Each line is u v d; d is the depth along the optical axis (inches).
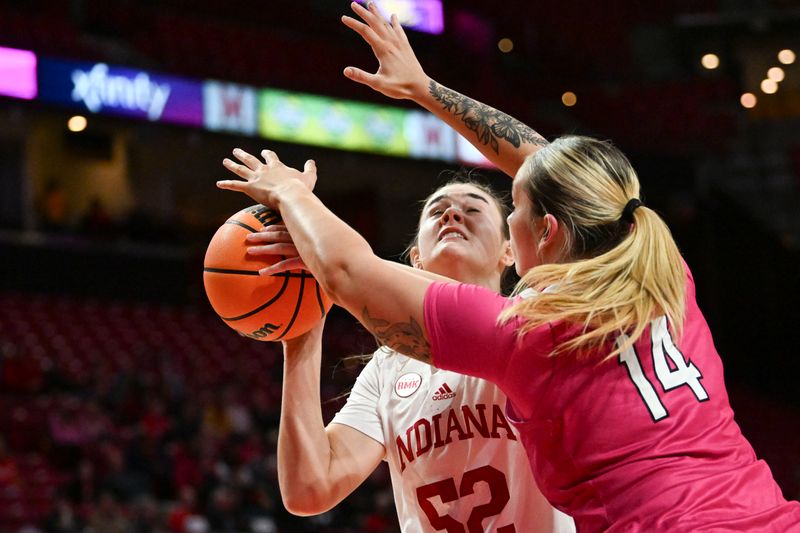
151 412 589.9
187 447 558.9
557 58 1091.3
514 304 94.0
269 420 652.7
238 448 581.0
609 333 94.8
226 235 116.4
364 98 855.1
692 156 1069.1
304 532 527.5
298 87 823.7
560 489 95.8
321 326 131.4
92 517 459.8
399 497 133.8
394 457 133.0
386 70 128.1
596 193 100.7
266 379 743.7
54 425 549.0
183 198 987.9
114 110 733.9
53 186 892.6
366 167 970.7
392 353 139.3
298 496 126.4
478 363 95.2
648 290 95.2
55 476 517.7
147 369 696.4
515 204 107.0
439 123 885.8
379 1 982.4
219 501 500.1
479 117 129.1
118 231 884.6
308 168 117.6
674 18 1143.6
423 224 143.3
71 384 611.2
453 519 125.3
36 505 487.8
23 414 556.7
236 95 793.6
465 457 125.3
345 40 982.4
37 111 701.3
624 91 1087.0
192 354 757.9
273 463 564.1
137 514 472.4
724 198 1092.5
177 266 904.9
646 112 1077.8
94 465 515.5
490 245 139.7
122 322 775.1
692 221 1059.3
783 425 991.6
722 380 100.3
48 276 827.4
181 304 895.7
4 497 482.9
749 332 1066.1
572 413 93.3
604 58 1123.9
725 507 88.1
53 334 716.0
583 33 1124.5
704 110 1090.7
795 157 1106.1
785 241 1109.1
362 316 98.0
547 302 93.7
